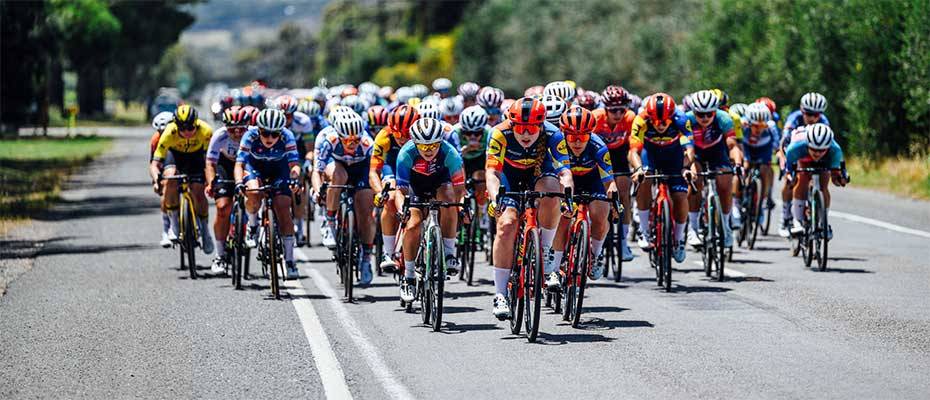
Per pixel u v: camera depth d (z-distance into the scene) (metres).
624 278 34.28
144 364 22.84
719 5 98.94
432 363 22.41
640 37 135.38
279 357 23.25
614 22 150.62
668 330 25.45
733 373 21.00
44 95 139.62
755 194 40.53
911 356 22.31
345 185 32.28
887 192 61.28
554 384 20.44
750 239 40.69
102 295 32.09
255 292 32.47
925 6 66.62
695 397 19.28
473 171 36.81
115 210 59.53
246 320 27.67
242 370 22.12
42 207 59.62
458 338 25.03
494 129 25.12
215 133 34.25
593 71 147.50
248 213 32.44
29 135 140.75
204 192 36.50
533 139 24.80
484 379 20.94
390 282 34.41
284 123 31.53
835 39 78.19
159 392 20.48
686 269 36.09
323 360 22.78
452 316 28.17
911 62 67.81
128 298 31.45
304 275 35.94
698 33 104.44
